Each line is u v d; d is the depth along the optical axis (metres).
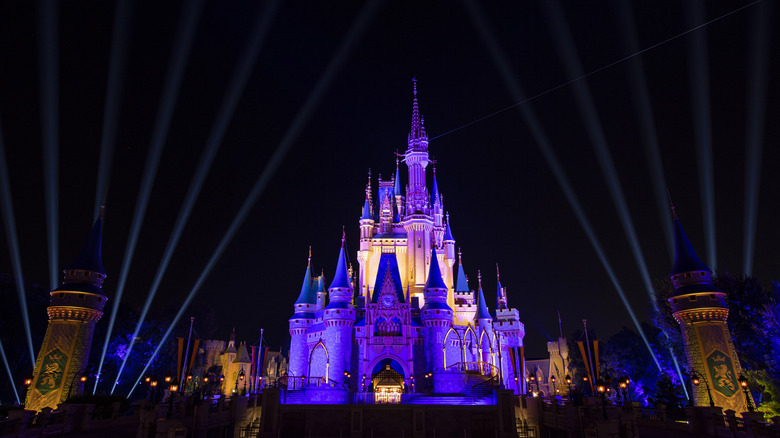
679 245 55.09
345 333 80.81
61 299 52.19
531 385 82.56
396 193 121.31
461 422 51.53
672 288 70.94
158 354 96.50
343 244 87.81
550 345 116.50
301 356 87.19
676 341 69.44
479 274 95.31
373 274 105.38
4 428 29.08
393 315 84.94
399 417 51.84
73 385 50.03
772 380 47.16
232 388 104.81
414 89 127.50
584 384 94.88
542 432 47.38
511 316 93.56
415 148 116.56
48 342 50.97
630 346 97.62
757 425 32.28
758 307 56.38
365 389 78.56
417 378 81.38
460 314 94.88
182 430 32.69
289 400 67.19
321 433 51.31
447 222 112.94
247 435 50.12
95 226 57.62
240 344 110.12
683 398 60.94
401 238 105.44
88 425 38.28
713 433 36.31
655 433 38.12
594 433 32.62
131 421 43.25
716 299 50.88
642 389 87.38
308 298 91.44
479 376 74.12
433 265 87.31
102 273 55.53
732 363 48.41
